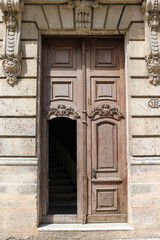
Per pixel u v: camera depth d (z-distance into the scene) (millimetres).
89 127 5898
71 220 5691
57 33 5887
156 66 5559
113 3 5727
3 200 5312
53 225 5551
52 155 9570
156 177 5445
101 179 5781
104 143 5898
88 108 5930
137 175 5430
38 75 5723
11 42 5500
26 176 5379
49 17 5742
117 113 5930
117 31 5863
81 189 5762
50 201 7188
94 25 5766
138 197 5391
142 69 5684
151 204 5391
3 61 5527
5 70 5555
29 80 5605
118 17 5781
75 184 8172
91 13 5750
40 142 5797
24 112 5531
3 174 5355
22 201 5328
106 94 5984
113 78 6027
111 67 6051
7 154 5449
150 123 5578
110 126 5938
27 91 5578
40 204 5691
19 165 5383
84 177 5762
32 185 5363
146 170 5441
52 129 10383
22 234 5281
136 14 5785
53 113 5902
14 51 5488
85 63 6012
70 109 5895
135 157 5512
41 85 5914
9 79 5535
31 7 5734
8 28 5535
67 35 5977
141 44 5746
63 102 5941
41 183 5734
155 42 5582
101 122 5938
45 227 5414
